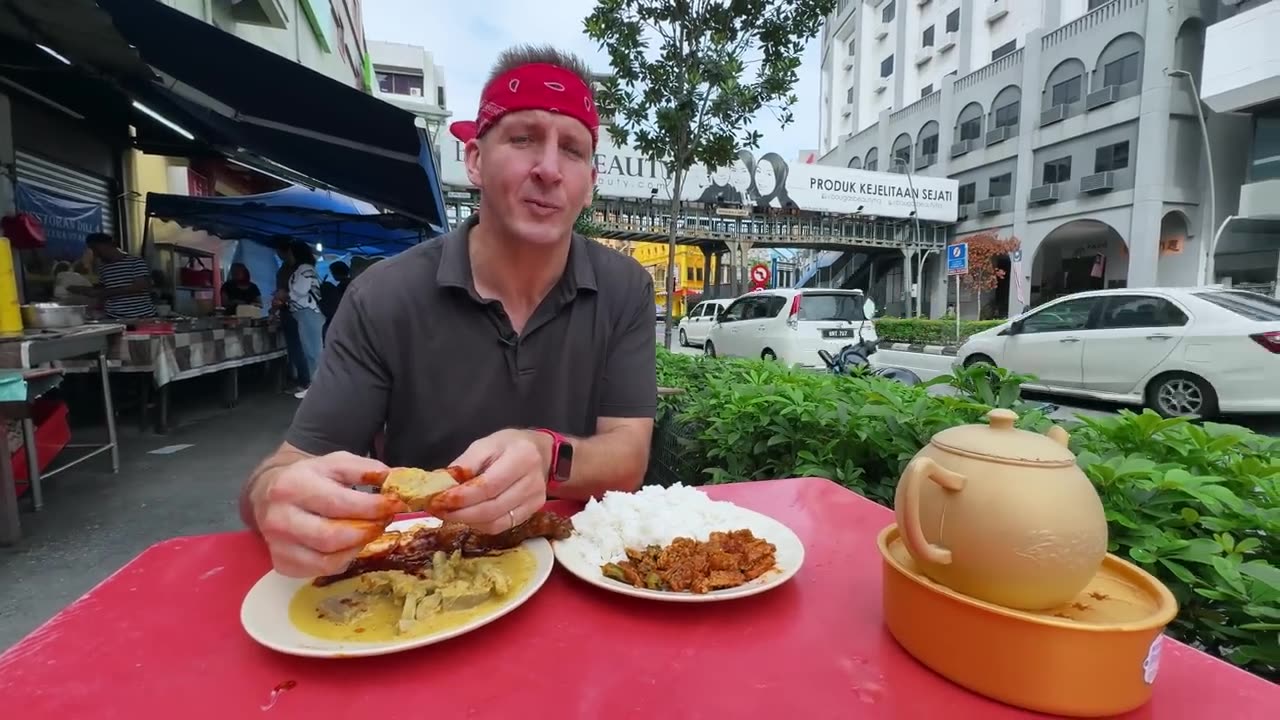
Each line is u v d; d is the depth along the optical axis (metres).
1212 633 1.33
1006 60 28.58
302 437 1.40
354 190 7.03
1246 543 1.29
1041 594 0.69
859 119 43.84
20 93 5.43
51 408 3.98
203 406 6.86
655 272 43.38
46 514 3.47
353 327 1.50
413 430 1.58
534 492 0.95
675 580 0.98
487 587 0.94
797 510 1.40
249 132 5.40
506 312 1.55
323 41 13.66
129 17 3.76
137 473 4.26
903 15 38.44
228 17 8.15
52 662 0.78
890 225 31.31
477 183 1.53
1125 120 23.55
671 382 4.27
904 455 2.05
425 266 1.55
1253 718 0.68
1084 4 26.91
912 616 0.79
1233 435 1.69
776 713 0.69
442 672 0.77
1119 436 1.87
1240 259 22.88
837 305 10.85
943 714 0.69
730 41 5.22
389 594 0.94
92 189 6.73
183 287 8.48
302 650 0.75
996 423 0.79
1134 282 23.30
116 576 1.04
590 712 0.69
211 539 1.21
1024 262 27.64
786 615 0.92
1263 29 18.58
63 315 3.88
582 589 1.00
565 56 1.50
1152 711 0.69
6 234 4.86
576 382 1.63
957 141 31.61
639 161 25.12
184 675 0.76
